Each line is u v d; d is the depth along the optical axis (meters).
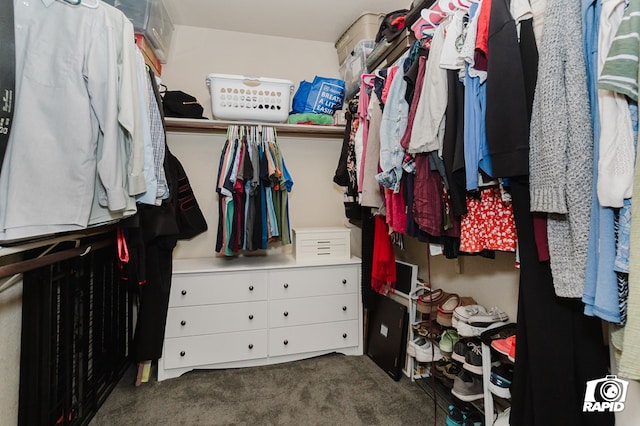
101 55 1.02
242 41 2.44
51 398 1.26
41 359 1.21
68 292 1.37
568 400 0.87
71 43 0.97
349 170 2.00
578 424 0.87
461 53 1.01
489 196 1.17
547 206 0.78
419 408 1.60
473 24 1.01
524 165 0.85
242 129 2.05
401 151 1.36
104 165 1.01
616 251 0.68
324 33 2.48
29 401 1.17
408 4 2.12
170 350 1.86
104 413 1.56
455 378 1.50
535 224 0.90
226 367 1.98
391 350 1.93
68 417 1.34
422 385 1.81
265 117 2.05
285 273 2.06
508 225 1.12
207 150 2.33
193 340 1.90
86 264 1.52
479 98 1.00
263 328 2.02
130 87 1.08
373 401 1.66
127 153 1.10
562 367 0.88
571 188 0.75
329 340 2.14
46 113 0.92
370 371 1.97
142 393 1.73
